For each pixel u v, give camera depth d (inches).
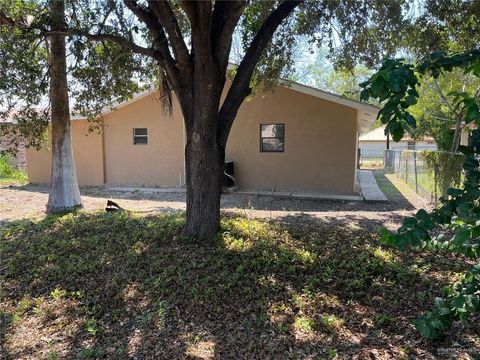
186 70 205.9
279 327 135.0
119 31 231.0
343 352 120.3
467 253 96.4
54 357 125.7
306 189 450.3
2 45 232.4
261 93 452.8
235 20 188.2
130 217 289.9
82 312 153.6
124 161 530.9
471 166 85.3
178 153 504.7
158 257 195.0
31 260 205.2
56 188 332.5
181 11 251.4
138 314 149.1
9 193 483.5
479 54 77.8
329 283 167.2
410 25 262.5
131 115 519.2
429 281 167.2
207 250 200.5
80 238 234.7
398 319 138.9
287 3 209.3
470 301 99.8
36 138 314.8
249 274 174.2
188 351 124.2
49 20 223.1
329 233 244.2
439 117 575.2
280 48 299.0
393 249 208.7
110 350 128.5
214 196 219.5
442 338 122.8
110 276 179.9
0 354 129.1
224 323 139.6
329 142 436.1
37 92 266.5
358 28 269.1
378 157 1359.5
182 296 157.9
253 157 466.9
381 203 390.9
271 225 259.9
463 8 246.8
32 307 160.1
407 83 65.7
